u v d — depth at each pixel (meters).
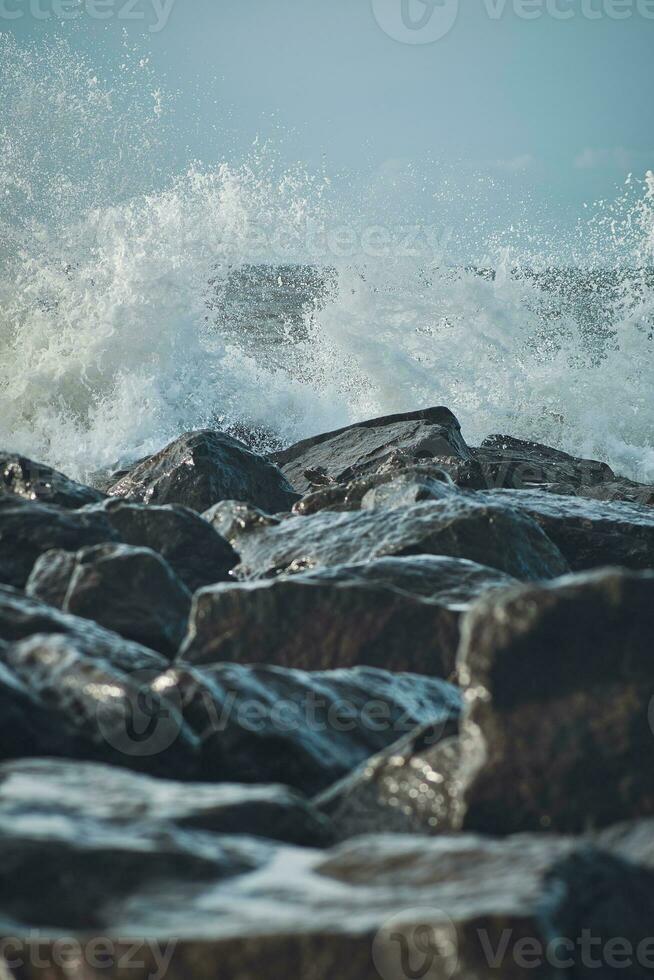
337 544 9.92
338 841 5.04
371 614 7.36
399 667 7.26
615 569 4.89
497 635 4.80
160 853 3.86
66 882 3.73
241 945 3.36
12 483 12.05
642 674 4.71
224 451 13.85
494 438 20.00
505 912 3.33
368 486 12.27
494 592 4.98
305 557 9.80
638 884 3.93
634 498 15.77
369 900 3.60
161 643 7.78
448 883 3.66
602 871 3.84
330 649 7.32
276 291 28.83
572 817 4.57
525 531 10.13
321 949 3.34
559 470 17.84
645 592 4.74
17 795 4.34
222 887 3.75
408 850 3.92
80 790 4.47
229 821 4.32
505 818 4.64
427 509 10.13
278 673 6.21
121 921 3.55
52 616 6.76
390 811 5.08
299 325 26.08
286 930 3.38
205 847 3.99
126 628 7.71
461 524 9.78
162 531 10.02
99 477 19.91
